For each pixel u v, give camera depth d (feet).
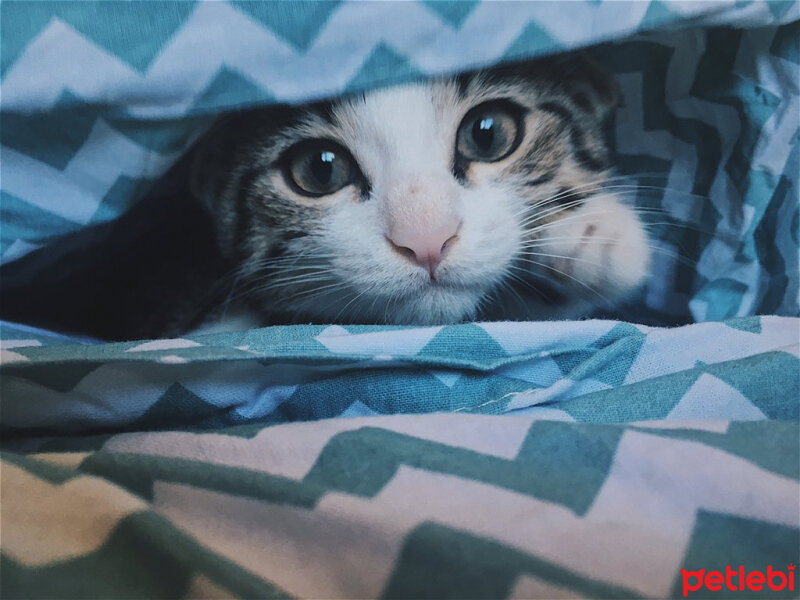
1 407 0.29
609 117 0.49
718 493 0.23
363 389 0.30
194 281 0.52
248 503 0.24
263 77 0.31
